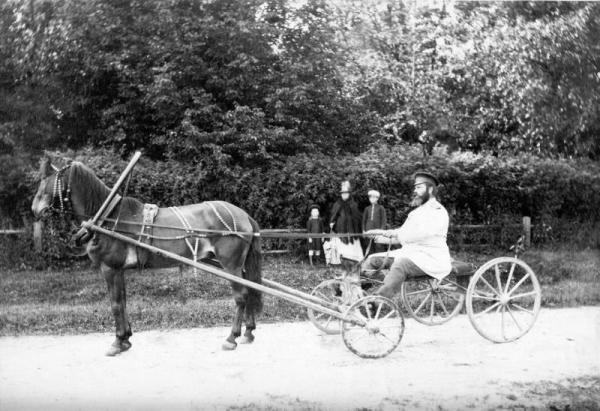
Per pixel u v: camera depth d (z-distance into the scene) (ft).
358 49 39.19
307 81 33.63
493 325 20.33
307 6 31.94
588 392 13.19
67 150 34.04
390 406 12.49
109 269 17.03
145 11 31.86
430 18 38.86
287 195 34.35
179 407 12.16
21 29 32.53
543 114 32.86
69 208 16.98
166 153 34.58
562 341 17.51
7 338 18.78
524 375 14.55
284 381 13.99
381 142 39.65
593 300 23.61
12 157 34.45
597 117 31.48
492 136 39.55
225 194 33.78
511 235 35.01
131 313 21.68
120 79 34.53
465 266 19.01
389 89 40.19
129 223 17.04
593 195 36.32
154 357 16.39
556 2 30.14
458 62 37.78
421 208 17.84
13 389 13.29
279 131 32.19
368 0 38.27
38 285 28.27
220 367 15.31
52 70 34.17
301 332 19.53
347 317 15.98
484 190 36.83
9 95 34.60
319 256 32.99
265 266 31.24
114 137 34.86
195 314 21.58
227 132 31.91
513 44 32.27
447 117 40.06
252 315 18.13
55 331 19.74
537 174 36.09
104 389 13.44
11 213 34.73
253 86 32.01
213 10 31.22
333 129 37.81
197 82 32.58
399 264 17.03
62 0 32.17
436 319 21.42
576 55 29.63
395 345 16.25
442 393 12.92
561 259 31.12
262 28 30.63
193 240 17.40
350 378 14.20
